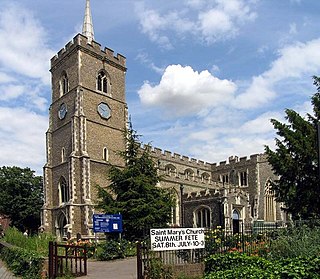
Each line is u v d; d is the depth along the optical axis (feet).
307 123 70.38
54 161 142.31
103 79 145.69
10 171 181.27
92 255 68.13
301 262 25.05
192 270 37.96
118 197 82.43
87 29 160.25
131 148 86.74
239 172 193.77
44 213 136.77
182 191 143.33
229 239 49.11
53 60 150.82
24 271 45.27
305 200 66.64
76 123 131.95
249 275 25.58
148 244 38.37
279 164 69.72
